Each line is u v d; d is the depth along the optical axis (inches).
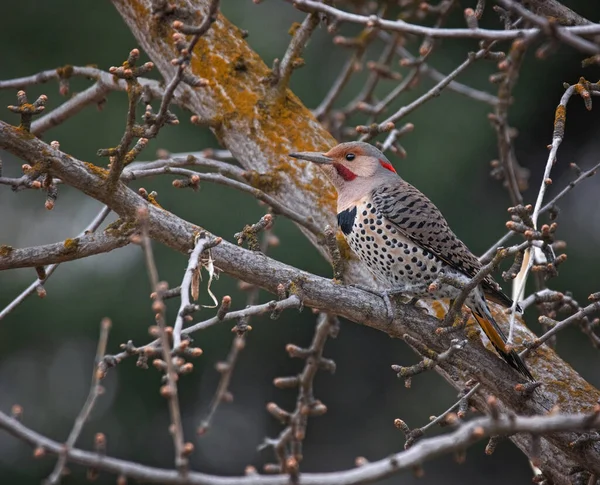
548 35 232.2
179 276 649.6
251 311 270.5
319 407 361.4
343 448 744.3
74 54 675.4
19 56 674.2
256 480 185.3
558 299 321.4
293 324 716.7
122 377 686.5
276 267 296.8
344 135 483.5
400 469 191.9
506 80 373.7
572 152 728.3
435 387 745.0
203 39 378.3
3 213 690.8
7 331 650.8
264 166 369.4
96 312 645.3
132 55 262.5
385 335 759.7
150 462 693.9
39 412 680.4
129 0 378.3
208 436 722.2
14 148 275.4
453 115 671.1
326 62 703.7
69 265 662.5
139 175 320.2
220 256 292.4
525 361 321.1
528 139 725.9
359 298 306.7
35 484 674.2
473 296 321.7
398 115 362.9
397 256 353.7
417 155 665.0
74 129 650.2
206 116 376.2
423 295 354.9
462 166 666.2
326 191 368.8
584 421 197.3
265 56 671.8
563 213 713.0
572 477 307.1
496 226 674.8
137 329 649.0
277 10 698.2
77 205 696.4
